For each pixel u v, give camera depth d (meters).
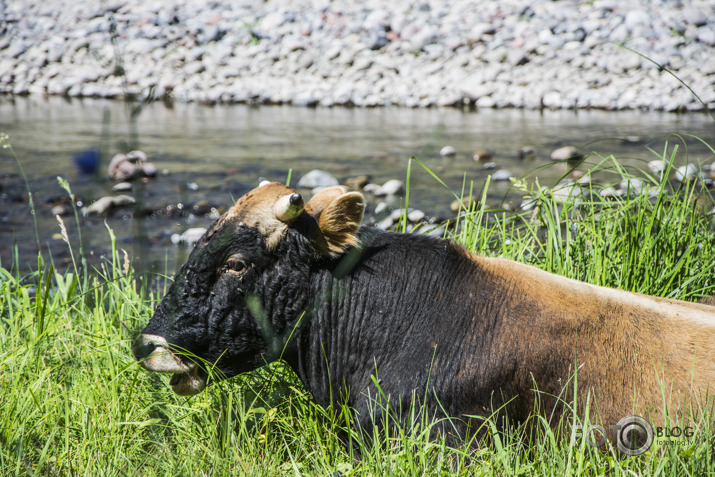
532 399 12.71
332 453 13.48
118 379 15.09
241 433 13.50
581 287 13.30
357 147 44.53
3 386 14.66
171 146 45.38
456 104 57.56
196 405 14.20
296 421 14.56
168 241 29.14
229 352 13.16
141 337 13.23
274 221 12.69
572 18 63.19
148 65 64.81
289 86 61.47
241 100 61.00
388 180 36.81
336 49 64.38
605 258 17.69
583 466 11.93
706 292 18.02
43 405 14.13
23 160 41.66
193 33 68.56
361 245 13.16
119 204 33.78
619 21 61.50
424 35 64.00
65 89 64.19
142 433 14.09
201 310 12.91
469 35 63.53
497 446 11.76
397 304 13.21
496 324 12.85
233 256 12.73
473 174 37.44
